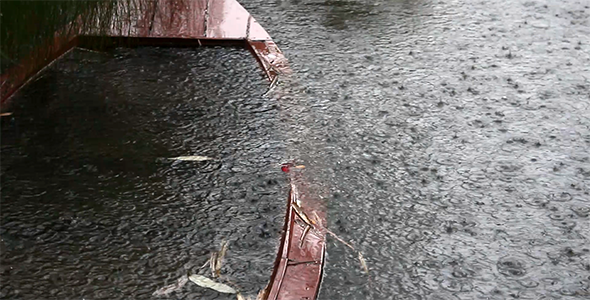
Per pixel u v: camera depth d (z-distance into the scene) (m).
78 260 1.98
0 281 1.89
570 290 1.97
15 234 2.06
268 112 2.79
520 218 2.28
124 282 1.91
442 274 2.01
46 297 1.84
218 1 3.74
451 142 2.69
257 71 3.10
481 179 2.47
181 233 2.10
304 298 1.88
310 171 2.45
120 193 2.26
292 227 2.16
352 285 1.95
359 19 3.79
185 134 2.60
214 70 3.07
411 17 3.85
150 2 3.44
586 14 3.97
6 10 2.45
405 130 2.75
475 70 3.28
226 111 2.77
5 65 2.69
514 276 2.02
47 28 2.66
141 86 2.88
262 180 2.38
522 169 2.54
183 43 3.25
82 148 2.46
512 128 2.81
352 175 2.45
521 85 3.16
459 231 2.20
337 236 2.14
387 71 3.22
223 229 2.13
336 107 2.88
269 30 3.57
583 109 2.97
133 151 2.47
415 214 2.27
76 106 2.70
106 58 3.07
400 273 2.01
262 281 1.93
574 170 2.55
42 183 2.28
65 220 2.12
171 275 1.94
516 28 3.77
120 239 2.06
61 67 2.95
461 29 3.73
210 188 2.31
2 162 2.36
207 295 1.87
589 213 2.31
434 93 3.05
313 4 3.96
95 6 2.81
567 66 3.36
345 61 3.29
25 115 2.62
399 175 2.47
